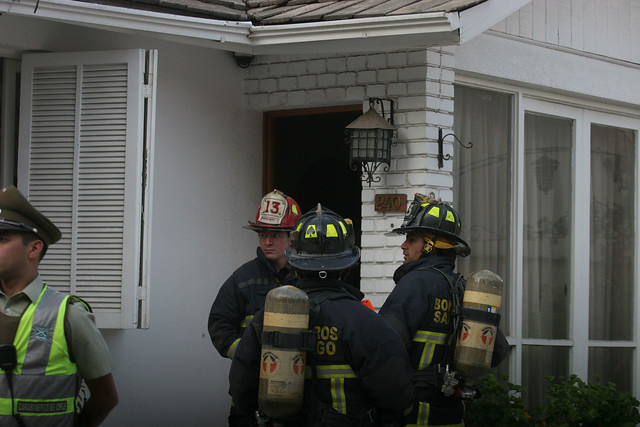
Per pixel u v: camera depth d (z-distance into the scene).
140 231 6.57
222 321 5.76
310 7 7.22
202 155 7.74
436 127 7.38
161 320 7.36
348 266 4.29
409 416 4.94
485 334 4.91
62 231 6.66
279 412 4.06
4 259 3.98
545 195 8.81
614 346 9.28
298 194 8.95
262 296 5.79
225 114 7.96
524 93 8.55
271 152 8.32
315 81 7.79
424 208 5.36
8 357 3.91
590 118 9.20
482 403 7.16
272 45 7.01
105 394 4.14
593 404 7.55
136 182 6.54
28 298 4.02
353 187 9.57
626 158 9.57
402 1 6.89
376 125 7.14
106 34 7.12
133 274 6.50
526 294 8.61
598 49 9.04
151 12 6.44
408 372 4.18
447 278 5.11
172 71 7.51
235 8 7.43
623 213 9.48
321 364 4.16
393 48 6.89
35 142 6.75
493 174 8.34
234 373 4.28
